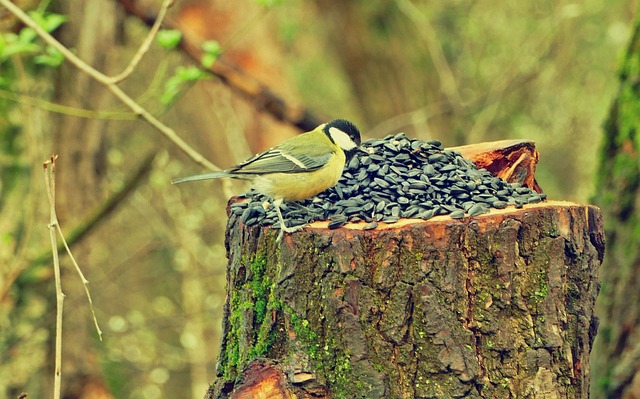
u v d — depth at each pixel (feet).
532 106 72.23
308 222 23.21
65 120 44.39
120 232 70.13
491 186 25.54
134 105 34.42
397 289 21.53
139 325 59.72
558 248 22.36
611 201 33.78
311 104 72.90
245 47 50.67
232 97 52.49
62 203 44.04
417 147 27.73
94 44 45.57
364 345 21.48
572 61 69.82
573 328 22.74
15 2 41.11
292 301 22.06
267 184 26.43
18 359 44.27
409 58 63.98
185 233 62.13
